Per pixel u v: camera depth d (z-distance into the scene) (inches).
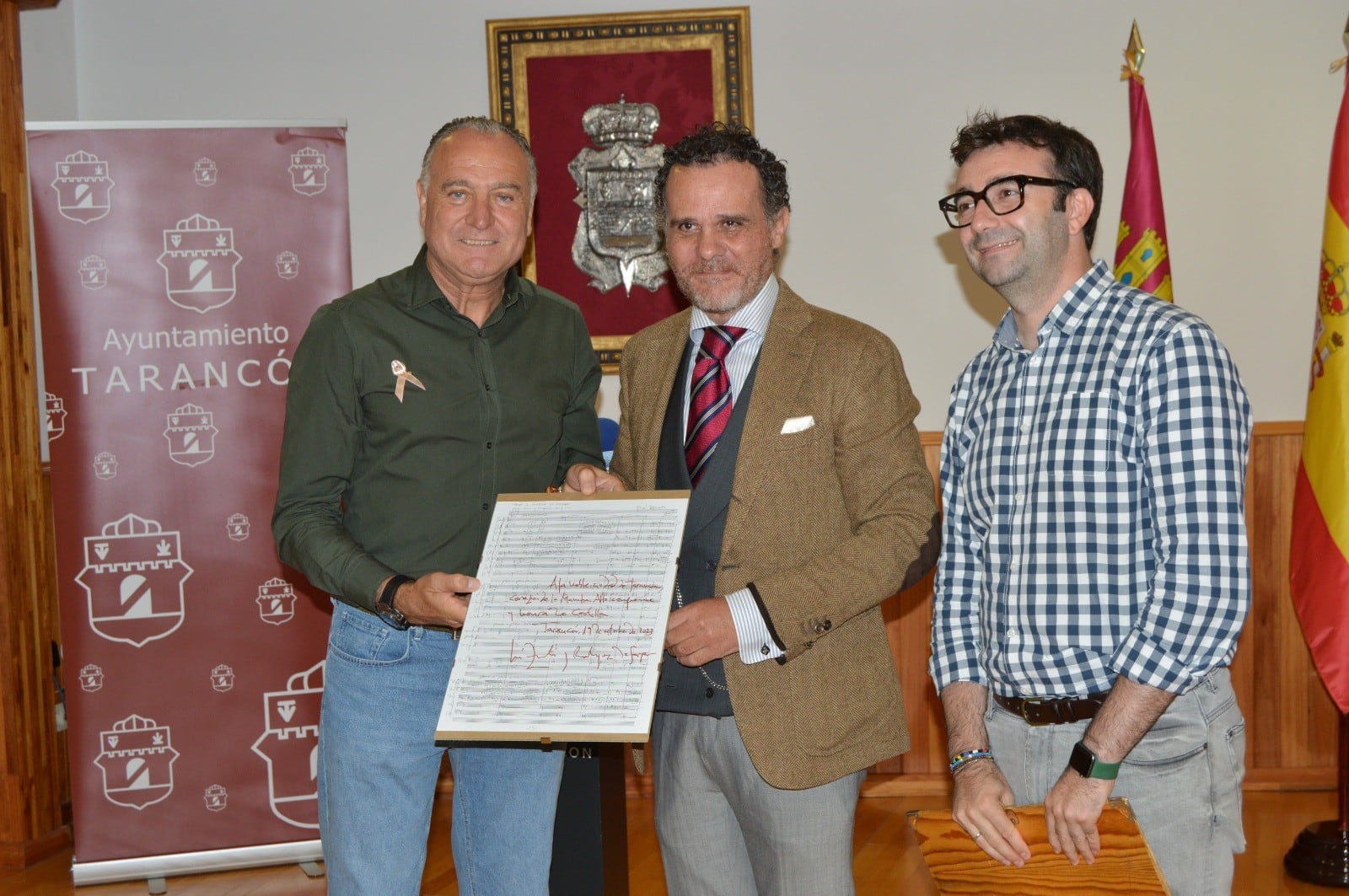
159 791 134.1
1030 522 65.7
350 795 73.0
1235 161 149.3
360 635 73.1
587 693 62.7
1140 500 63.4
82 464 131.6
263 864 135.6
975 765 66.9
